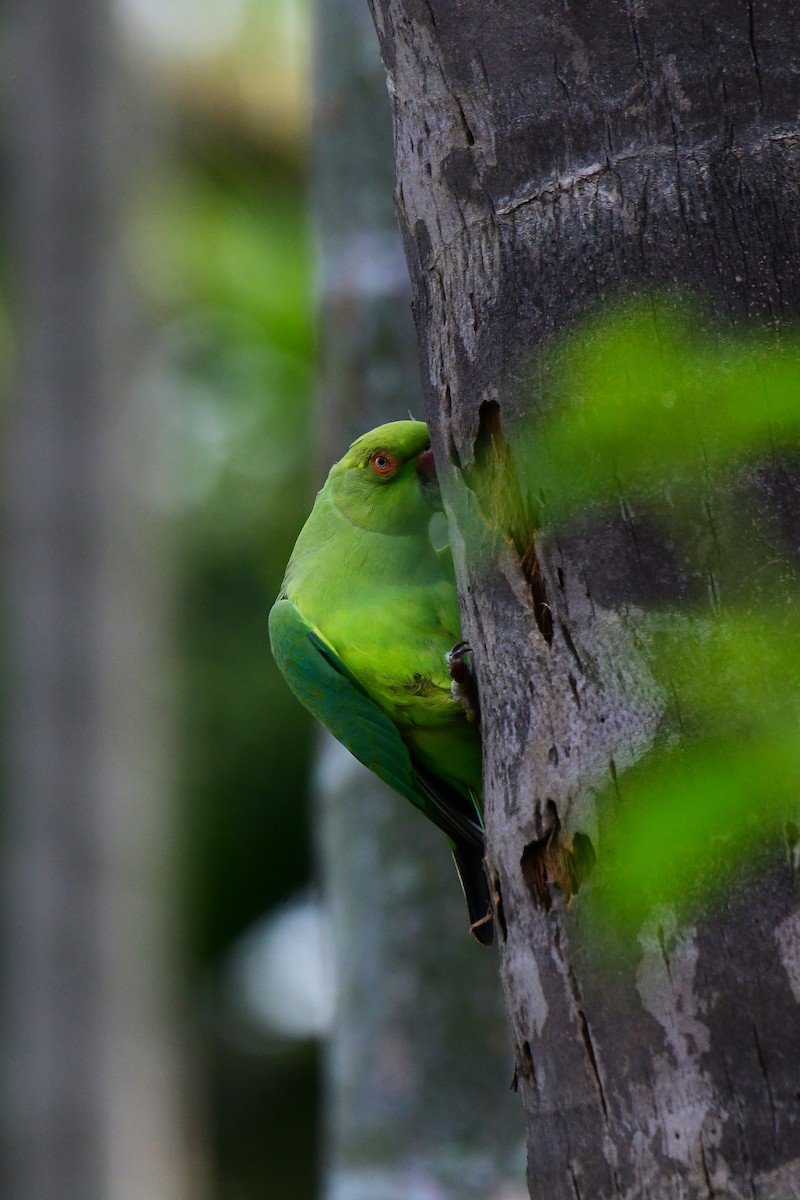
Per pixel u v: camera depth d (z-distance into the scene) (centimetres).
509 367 457
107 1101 1384
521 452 452
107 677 1438
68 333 1459
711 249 428
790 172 428
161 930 1442
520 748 459
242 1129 2214
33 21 1473
